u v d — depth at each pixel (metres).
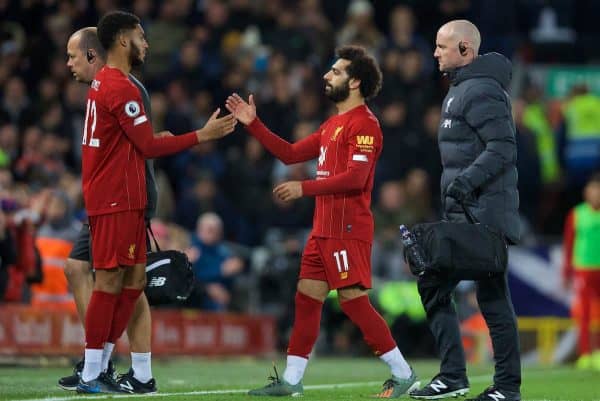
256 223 62.97
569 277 56.00
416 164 65.19
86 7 70.44
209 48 70.38
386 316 56.72
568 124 69.56
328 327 57.56
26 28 69.94
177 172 64.06
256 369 44.25
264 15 72.88
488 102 25.77
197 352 52.25
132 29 26.88
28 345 43.44
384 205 60.88
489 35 74.62
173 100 65.44
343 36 70.75
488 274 25.52
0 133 58.38
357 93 27.69
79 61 28.39
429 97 68.31
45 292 46.09
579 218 55.34
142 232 26.78
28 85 66.31
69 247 46.81
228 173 64.12
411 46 68.25
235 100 28.39
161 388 30.06
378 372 42.44
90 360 26.72
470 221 26.02
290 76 68.69
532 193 69.38
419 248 25.69
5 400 24.98
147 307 27.97
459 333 27.08
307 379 37.09
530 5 77.62
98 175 26.30
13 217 43.59
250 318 55.59
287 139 65.12
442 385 26.81
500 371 25.77
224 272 55.44
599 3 78.75
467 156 26.14
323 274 27.44
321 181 26.77
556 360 58.25
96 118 26.31
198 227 59.72
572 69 73.81
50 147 58.84
